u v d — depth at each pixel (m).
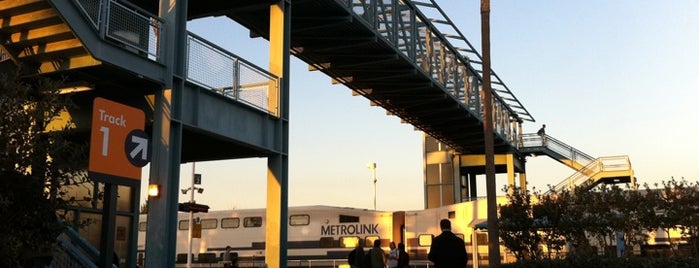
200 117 13.57
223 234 31.38
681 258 13.62
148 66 12.27
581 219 17.61
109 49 11.39
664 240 22.25
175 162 12.56
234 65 14.74
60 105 6.70
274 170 15.98
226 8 17.44
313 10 21.47
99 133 6.27
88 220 7.20
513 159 45.62
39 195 6.34
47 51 11.49
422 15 29.19
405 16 27.94
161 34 12.75
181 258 32.47
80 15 10.73
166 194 12.23
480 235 27.14
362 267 20.89
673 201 18.98
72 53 11.55
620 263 13.43
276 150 16.03
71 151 6.76
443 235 10.37
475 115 37.03
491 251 15.74
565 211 17.64
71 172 6.74
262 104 15.73
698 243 19.58
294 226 30.70
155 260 12.06
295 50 25.11
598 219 17.88
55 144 6.52
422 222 28.67
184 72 13.02
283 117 16.31
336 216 30.06
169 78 12.59
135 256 15.34
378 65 27.02
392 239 28.97
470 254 26.92
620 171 41.00
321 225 30.17
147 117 12.95
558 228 17.59
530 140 46.97
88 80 12.32
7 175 6.11
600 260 13.70
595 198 18.50
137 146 6.75
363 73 28.38
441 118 36.78
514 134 46.44
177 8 13.09
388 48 25.22
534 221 17.77
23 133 6.34
